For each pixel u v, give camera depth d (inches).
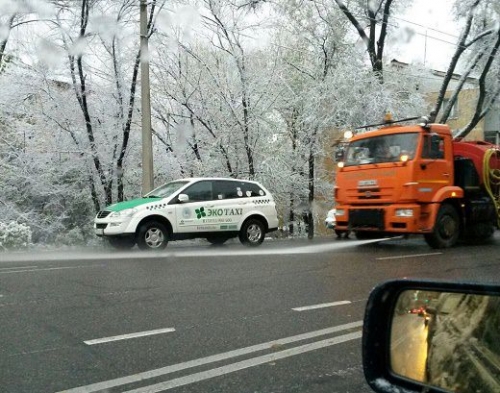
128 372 162.1
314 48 788.0
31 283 300.7
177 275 327.0
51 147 658.8
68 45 633.6
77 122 665.0
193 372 162.9
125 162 705.6
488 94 869.8
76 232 637.9
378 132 471.2
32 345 187.0
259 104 747.4
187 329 207.8
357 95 749.3
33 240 653.3
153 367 166.6
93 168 681.0
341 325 215.2
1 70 655.8
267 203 525.0
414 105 775.7
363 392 148.6
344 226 480.4
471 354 75.4
